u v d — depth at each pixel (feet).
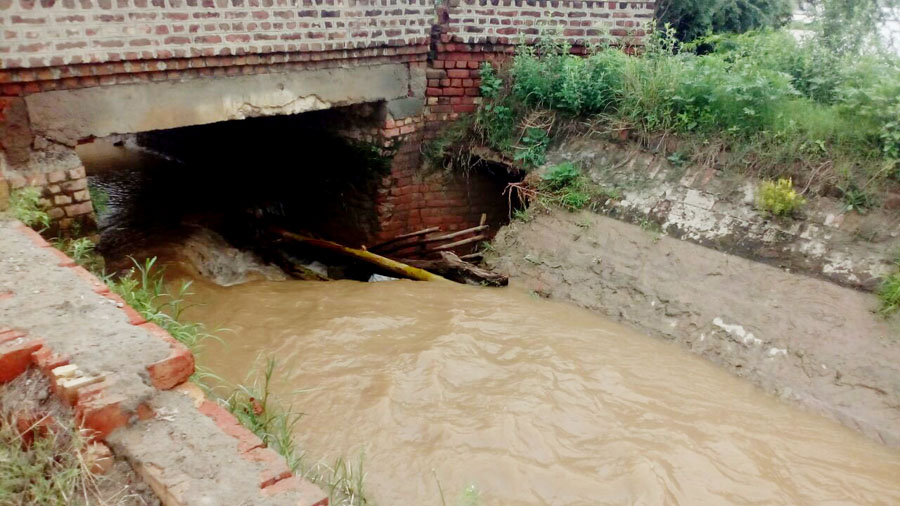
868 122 17.29
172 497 7.08
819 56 21.65
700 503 11.50
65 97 15.57
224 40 17.58
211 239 25.12
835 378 14.65
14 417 8.22
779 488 11.98
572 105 22.09
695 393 14.80
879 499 11.89
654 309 17.74
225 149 30.63
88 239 16.78
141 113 16.92
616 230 19.89
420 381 14.48
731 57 24.35
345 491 11.06
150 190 30.25
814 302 15.90
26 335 8.96
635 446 12.74
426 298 19.08
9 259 11.51
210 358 15.20
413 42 21.71
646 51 22.76
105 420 7.79
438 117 23.85
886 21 24.08
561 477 11.87
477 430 12.91
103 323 9.50
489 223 26.11
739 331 16.29
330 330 16.66
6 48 14.30
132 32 15.97
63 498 7.47
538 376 14.88
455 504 11.16
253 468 7.54
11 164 15.26
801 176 17.62
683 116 20.02
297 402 13.67
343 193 25.46
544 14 23.13
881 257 15.61
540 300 19.27
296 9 18.70
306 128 25.25
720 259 17.75
